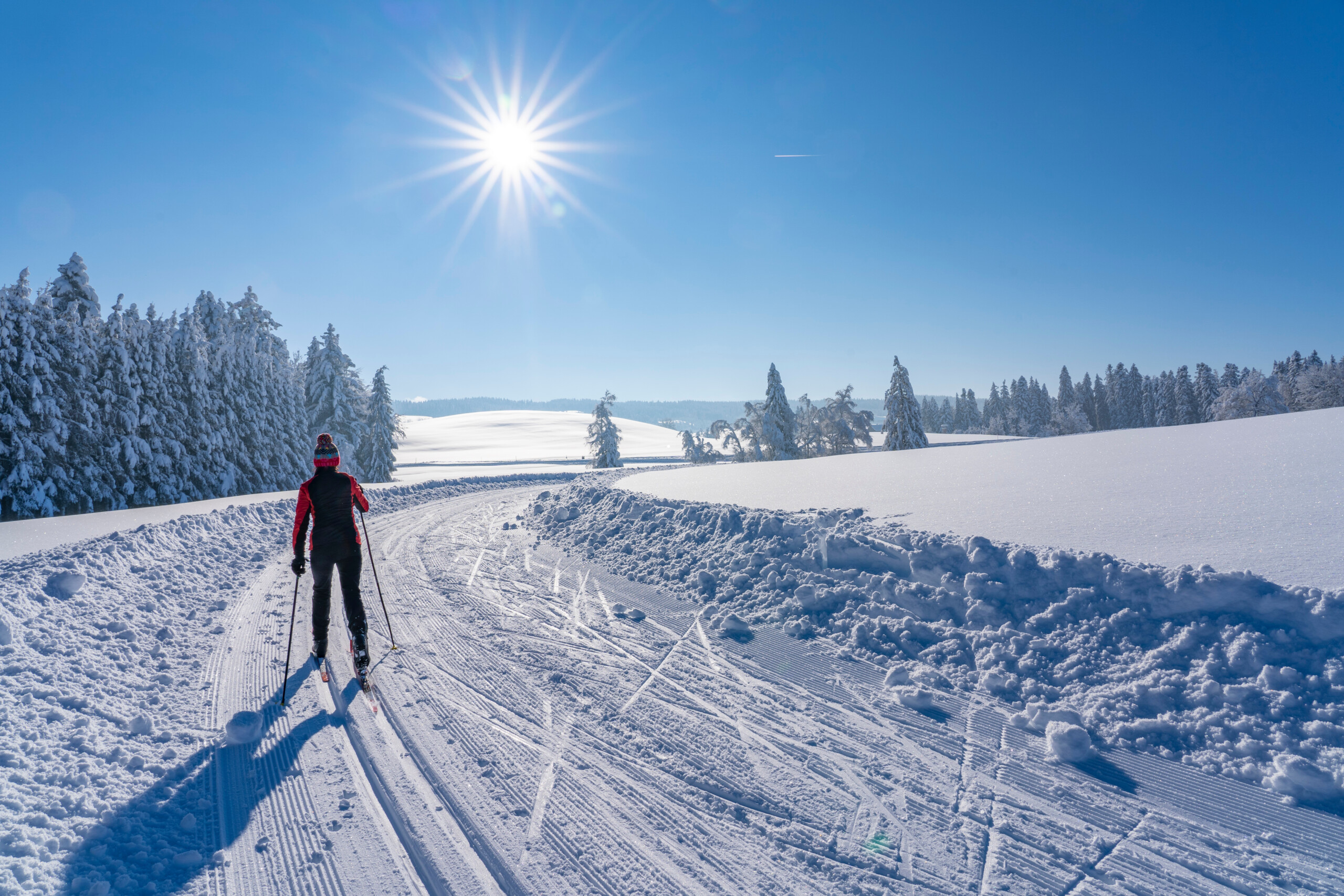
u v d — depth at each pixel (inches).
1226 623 139.8
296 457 1205.7
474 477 1039.0
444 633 227.8
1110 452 399.5
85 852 102.6
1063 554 175.6
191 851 105.3
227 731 149.3
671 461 2482.8
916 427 1590.8
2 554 297.0
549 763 138.6
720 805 123.0
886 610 197.2
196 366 1001.5
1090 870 100.1
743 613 229.1
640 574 298.5
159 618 232.7
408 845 110.3
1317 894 90.0
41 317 817.5
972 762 133.2
